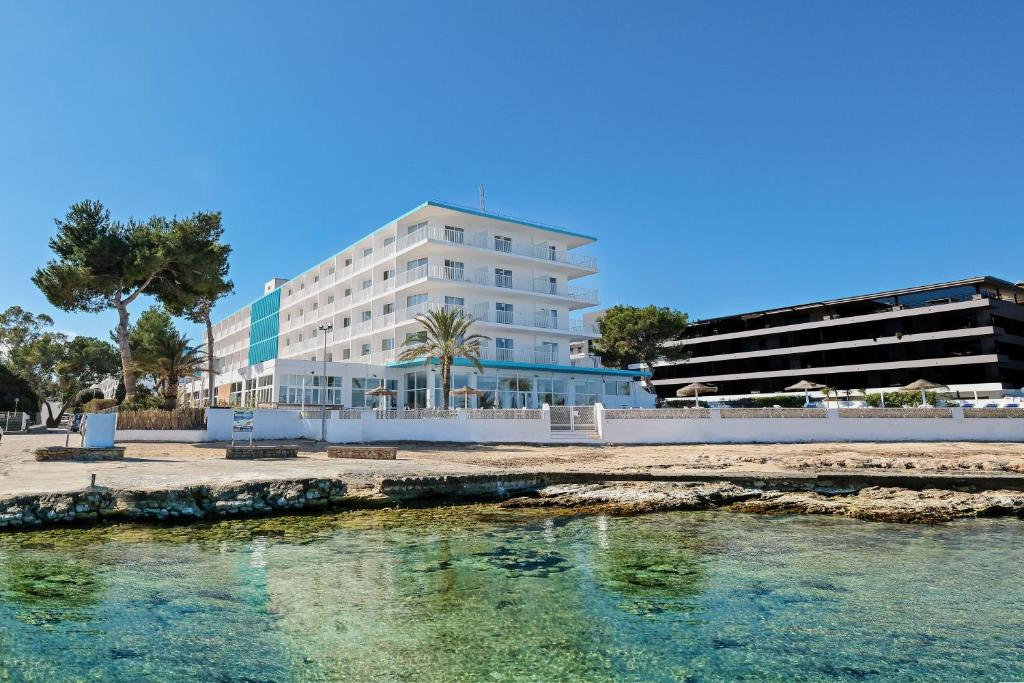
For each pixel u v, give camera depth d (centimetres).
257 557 1079
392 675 615
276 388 3700
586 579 959
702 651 680
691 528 1369
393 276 4634
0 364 5025
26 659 637
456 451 2483
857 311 6962
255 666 633
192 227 3431
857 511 1532
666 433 2905
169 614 780
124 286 3341
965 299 6153
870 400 5709
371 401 4119
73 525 1288
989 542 1227
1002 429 2927
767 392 7481
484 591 893
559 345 4831
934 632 739
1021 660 659
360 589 897
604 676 616
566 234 5009
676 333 5734
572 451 2492
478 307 4353
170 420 2839
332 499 1584
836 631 742
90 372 7019
